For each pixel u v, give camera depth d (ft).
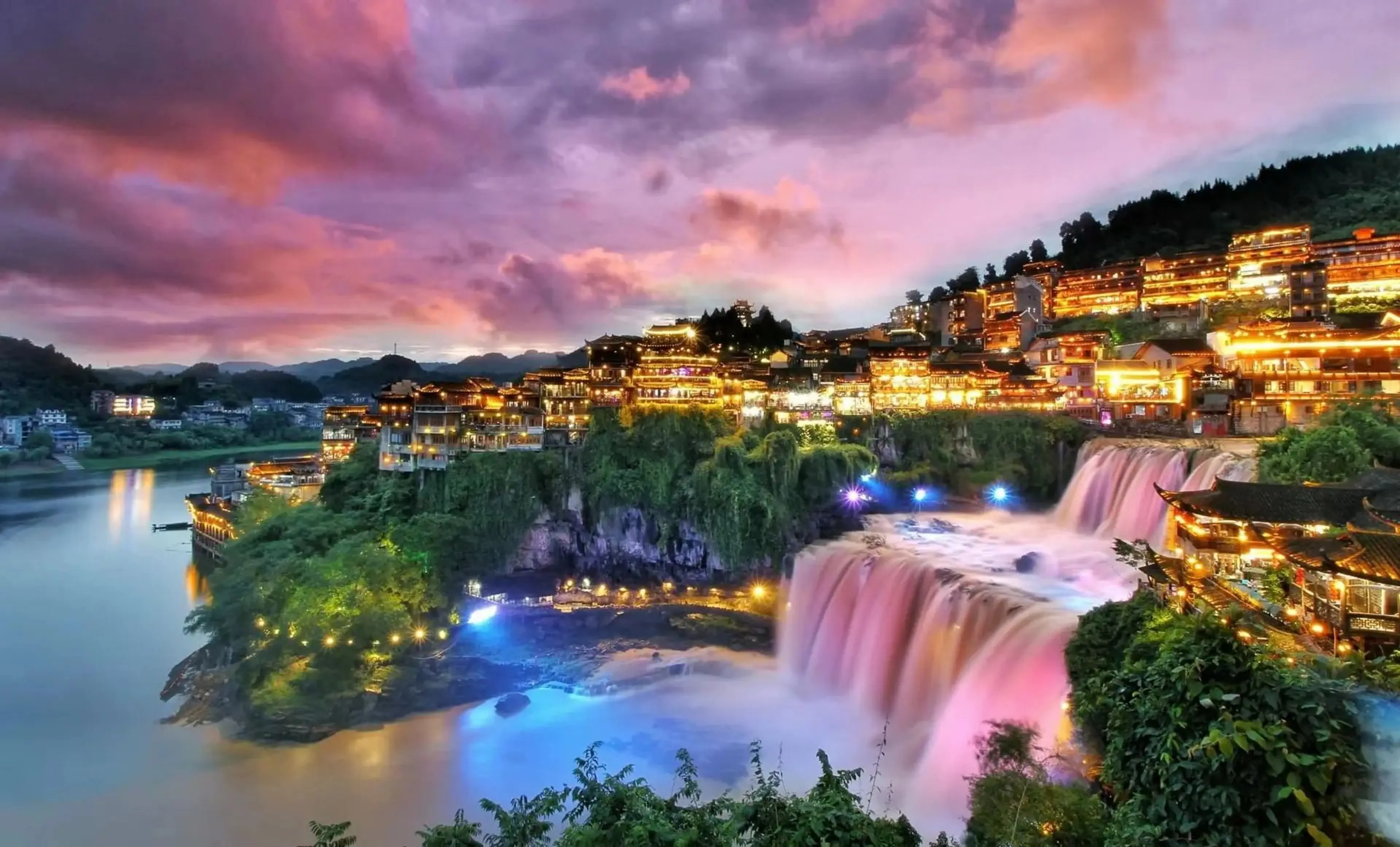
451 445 305.94
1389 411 213.05
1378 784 68.39
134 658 249.14
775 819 76.07
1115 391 322.75
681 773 100.01
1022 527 281.74
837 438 340.18
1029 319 459.32
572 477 291.38
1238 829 68.64
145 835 151.84
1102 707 115.24
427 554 253.24
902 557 229.66
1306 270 350.23
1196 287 426.51
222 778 172.76
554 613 259.80
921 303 638.12
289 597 219.41
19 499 552.00
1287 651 97.09
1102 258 593.83
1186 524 144.97
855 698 211.82
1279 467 178.81
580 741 187.73
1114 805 103.86
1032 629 163.63
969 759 155.63
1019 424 316.81
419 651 227.61
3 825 154.81
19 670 237.45
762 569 271.49
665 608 265.13
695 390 345.31
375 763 179.01
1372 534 102.99
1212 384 283.59
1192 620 109.60
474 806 161.17
